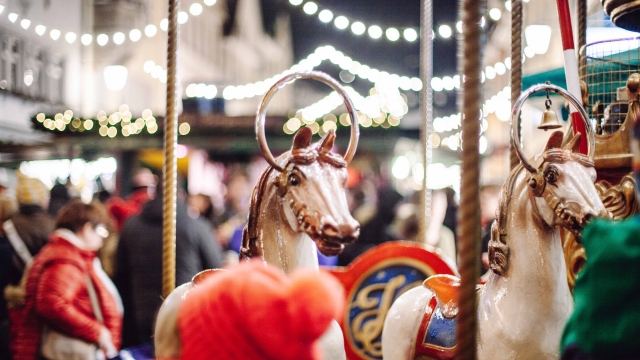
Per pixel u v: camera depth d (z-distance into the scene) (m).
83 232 4.06
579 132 2.47
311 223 2.07
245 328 1.17
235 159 11.74
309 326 1.16
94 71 16.28
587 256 1.32
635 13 2.78
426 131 4.79
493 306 2.39
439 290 2.72
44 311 3.82
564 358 1.40
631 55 3.54
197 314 1.22
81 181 11.35
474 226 1.60
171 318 1.98
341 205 2.09
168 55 3.00
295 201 2.14
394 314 2.81
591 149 2.45
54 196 6.78
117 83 13.66
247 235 2.37
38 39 14.34
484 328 2.39
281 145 8.95
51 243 4.02
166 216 3.03
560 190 2.22
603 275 1.26
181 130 9.04
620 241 1.25
